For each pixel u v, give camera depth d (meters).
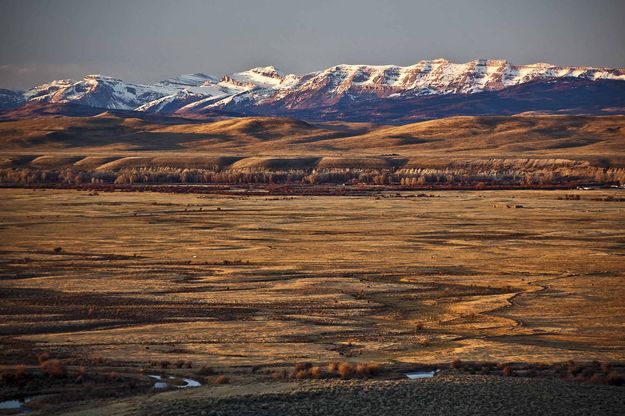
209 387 148.38
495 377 157.00
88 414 130.75
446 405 137.00
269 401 137.75
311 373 161.12
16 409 135.75
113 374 157.50
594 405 138.62
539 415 133.25
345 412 133.00
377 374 163.38
